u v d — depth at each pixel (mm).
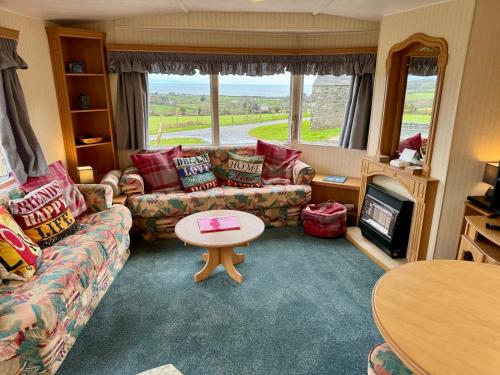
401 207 2936
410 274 1583
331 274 2889
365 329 2230
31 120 3127
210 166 4035
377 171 3307
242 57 4094
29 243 2195
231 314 2371
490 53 2430
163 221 3498
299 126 4496
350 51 3854
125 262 3057
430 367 1079
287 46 4180
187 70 4027
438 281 1530
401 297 1415
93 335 2162
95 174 3982
